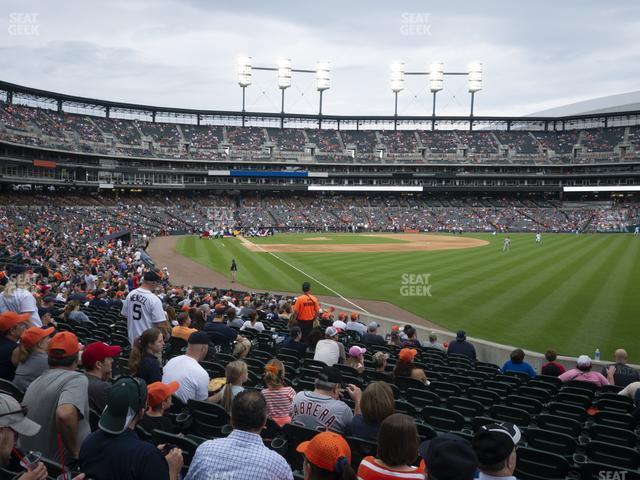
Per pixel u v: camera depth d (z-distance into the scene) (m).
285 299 28.11
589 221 98.25
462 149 110.88
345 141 112.38
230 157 103.12
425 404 9.84
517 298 31.06
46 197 81.00
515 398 10.31
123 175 93.06
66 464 5.34
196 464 4.43
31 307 9.95
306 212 102.44
